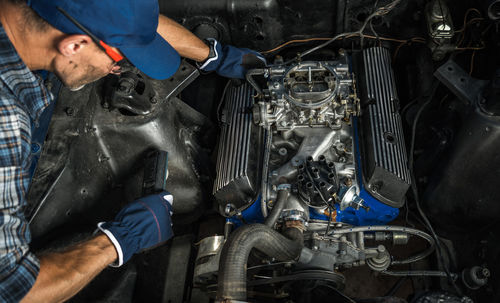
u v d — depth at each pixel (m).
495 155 1.98
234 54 2.45
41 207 1.97
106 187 2.40
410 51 2.81
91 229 2.28
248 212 2.31
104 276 2.27
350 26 2.68
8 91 1.37
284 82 2.30
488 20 2.28
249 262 2.25
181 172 2.45
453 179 2.20
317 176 2.05
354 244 2.24
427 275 2.37
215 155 2.90
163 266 2.55
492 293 2.13
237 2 2.59
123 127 2.24
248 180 2.27
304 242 2.23
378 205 2.25
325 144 2.31
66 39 1.33
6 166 1.28
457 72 2.15
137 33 1.48
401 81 2.93
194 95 2.90
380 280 2.63
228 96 2.71
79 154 2.16
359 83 2.58
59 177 2.03
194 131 2.68
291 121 2.33
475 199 2.20
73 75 1.52
